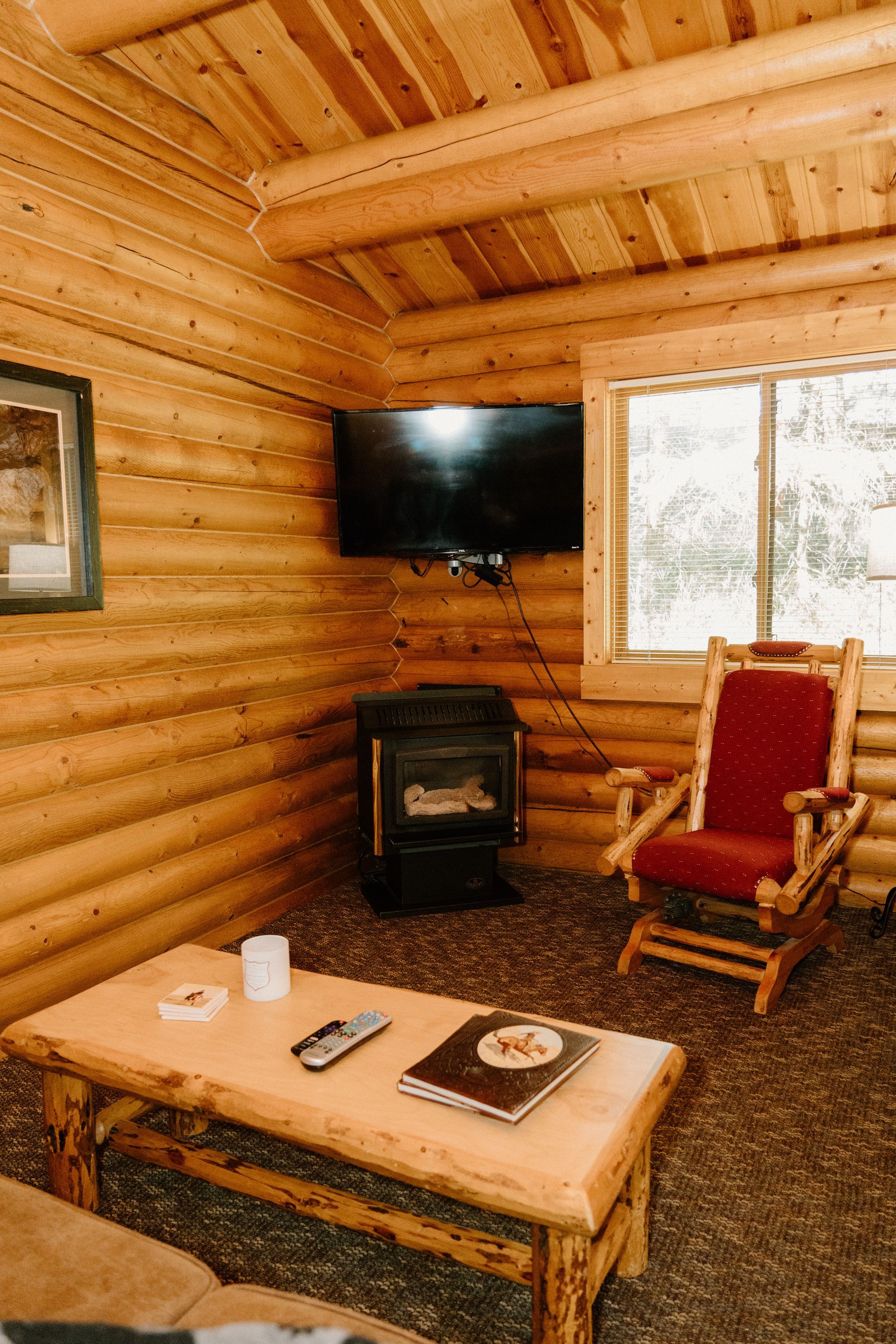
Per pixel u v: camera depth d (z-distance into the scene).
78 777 2.67
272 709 3.56
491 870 3.69
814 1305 1.59
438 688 3.91
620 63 2.85
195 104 3.14
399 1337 1.03
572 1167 1.29
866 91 2.53
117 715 2.82
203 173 3.16
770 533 3.69
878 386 3.45
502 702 3.77
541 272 3.90
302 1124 1.42
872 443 3.48
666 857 2.86
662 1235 1.77
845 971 3.01
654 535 3.92
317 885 3.86
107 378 2.79
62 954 2.68
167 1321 1.06
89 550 2.70
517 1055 1.56
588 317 3.88
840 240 3.43
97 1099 2.28
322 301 3.82
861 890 3.58
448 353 4.18
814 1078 2.33
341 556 3.96
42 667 2.56
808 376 3.54
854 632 3.59
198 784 3.15
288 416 3.66
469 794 3.67
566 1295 1.32
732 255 3.61
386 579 4.39
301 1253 1.74
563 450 3.82
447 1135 1.37
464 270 3.97
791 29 2.61
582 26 2.74
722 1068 2.38
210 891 3.27
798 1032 2.58
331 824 3.92
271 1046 1.66
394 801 3.49
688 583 3.88
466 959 3.13
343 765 4.03
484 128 3.01
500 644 4.23
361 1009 1.82
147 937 2.95
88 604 2.70
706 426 3.77
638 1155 1.58
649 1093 1.50
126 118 2.86
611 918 3.53
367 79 3.03
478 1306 1.61
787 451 3.63
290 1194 1.65
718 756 3.27
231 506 3.31
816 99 2.58
